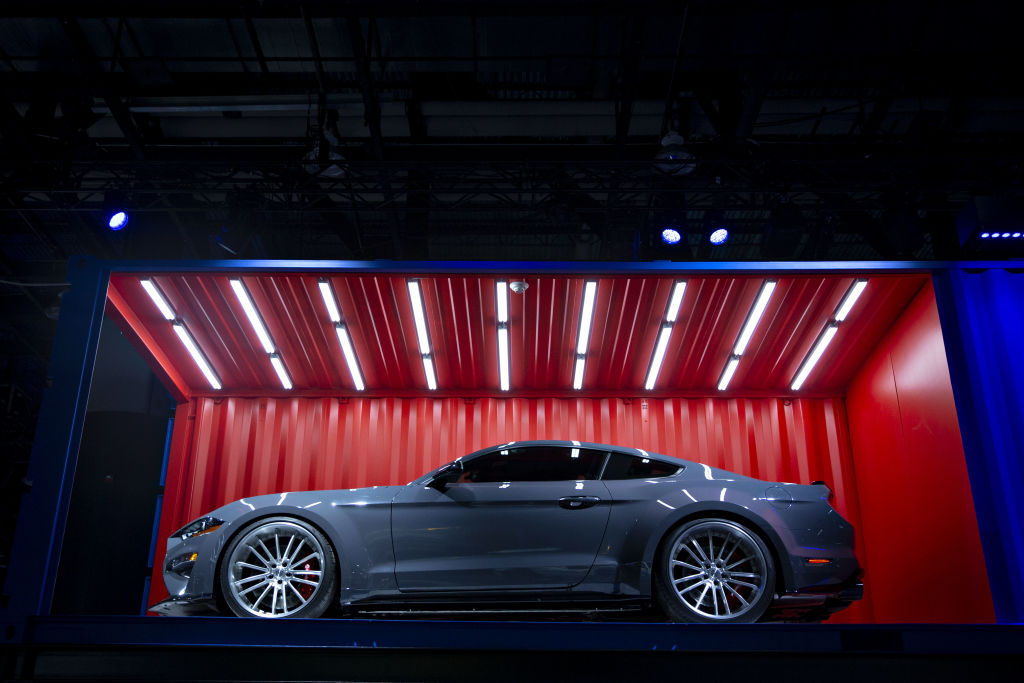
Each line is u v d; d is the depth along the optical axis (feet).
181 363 32.01
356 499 18.97
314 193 34.47
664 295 29.01
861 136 34.32
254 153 37.45
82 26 31.12
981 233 25.88
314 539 18.57
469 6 28.76
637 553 18.21
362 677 16.46
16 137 33.24
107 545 36.45
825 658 16.62
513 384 33.19
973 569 24.97
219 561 18.44
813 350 31.40
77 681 16.74
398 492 19.08
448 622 16.74
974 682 16.62
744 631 16.70
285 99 33.99
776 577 18.10
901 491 29.30
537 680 16.43
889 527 30.22
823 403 33.65
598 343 31.27
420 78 34.09
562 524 18.52
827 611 19.16
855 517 32.22
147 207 34.32
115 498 37.17
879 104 32.89
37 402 45.14
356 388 33.14
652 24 30.76
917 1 29.32
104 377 40.24
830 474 32.63
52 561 20.26
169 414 40.37
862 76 33.47
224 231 35.09
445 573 18.20
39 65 33.06
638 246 34.91
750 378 32.96
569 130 36.50
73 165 33.55
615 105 34.50
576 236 41.70
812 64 31.76
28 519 20.51
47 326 44.42
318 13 29.07
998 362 23.50
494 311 29.55
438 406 33.27
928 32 30.68
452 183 35.86
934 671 16.65
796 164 33.94
